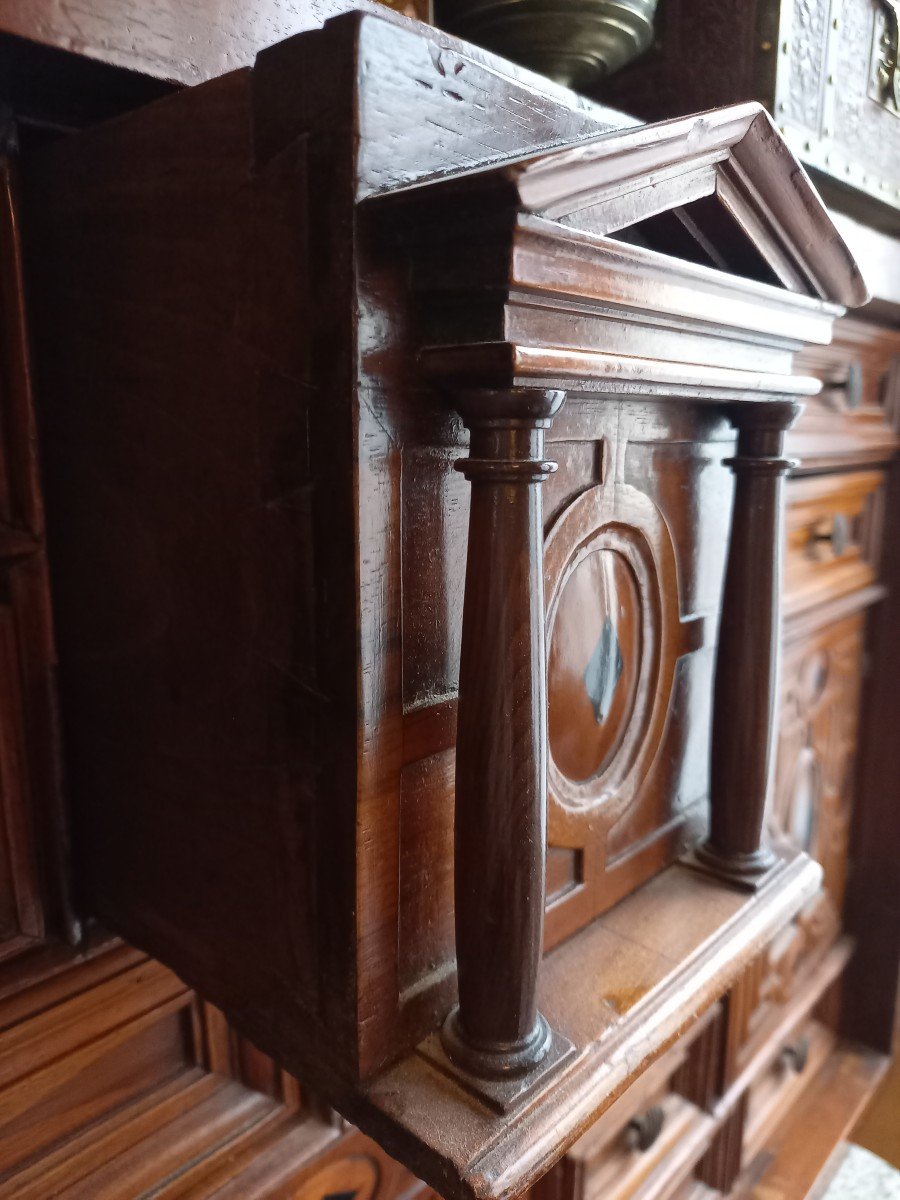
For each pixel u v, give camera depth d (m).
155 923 0.60
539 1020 0.51
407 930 0.49
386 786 0.46
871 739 1.57
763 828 0.71
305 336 0.42
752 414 0.65
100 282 0.54
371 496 0.42
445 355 0.42
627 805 0.64
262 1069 0.76
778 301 0.59
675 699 0.69
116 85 0.53
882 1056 1.62
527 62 0.76
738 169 0.51
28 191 0.58
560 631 0.55
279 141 0.42
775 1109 1.44
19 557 0.62
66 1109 0.66
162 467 0.53
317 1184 0.79
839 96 0.86
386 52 0.40
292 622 0.46
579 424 0.53
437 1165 0.43
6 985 0.62
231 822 0.52
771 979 1.34
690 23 0.82
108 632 0.59
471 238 0.39
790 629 1.21
